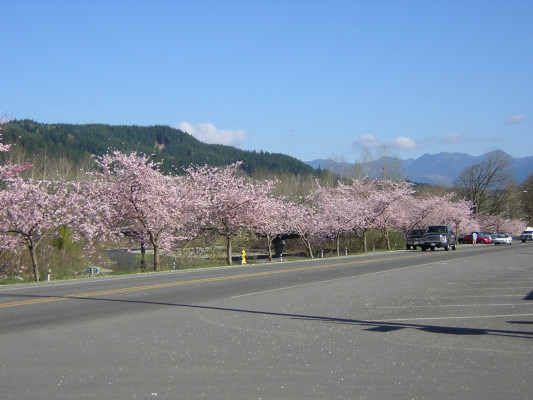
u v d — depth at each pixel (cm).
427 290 1775
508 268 2683
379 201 5244
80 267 3312
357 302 1493
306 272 2514
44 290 1820
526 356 855
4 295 1670
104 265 4106
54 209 2903
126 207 3189
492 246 6116
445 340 985
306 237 5162
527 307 1395
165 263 3953
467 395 649
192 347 924
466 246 6228
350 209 4972
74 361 827
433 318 1230
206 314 1281
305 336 1022
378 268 2719
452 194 7131
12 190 2817
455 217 7231
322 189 5438
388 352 885
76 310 1340
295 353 879
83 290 1798
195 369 778
